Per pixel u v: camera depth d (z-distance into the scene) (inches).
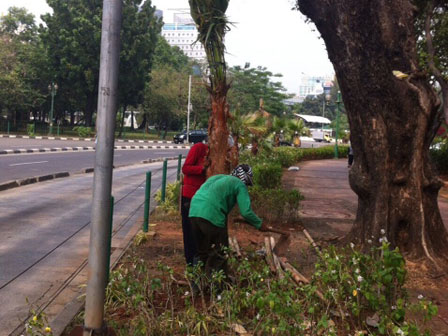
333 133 3304.6
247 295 156.1
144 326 149.9
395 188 263.1
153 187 624.7
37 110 2487.7
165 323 159.3
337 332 159.2
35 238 314.0
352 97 268.8
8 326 174.4
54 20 2095.2
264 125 857.5
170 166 993.5
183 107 2573.8
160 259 260.5
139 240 295.3
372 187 265.0
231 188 200.1
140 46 2142.0
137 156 1218.6
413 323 165.0
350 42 264.7
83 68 2068.2
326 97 1380.4
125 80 2140.7
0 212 396.2
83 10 2094.0
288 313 141.2
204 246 199.9
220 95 326.0
